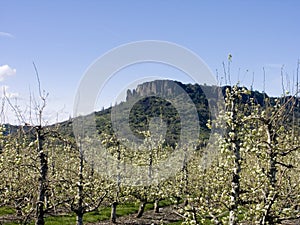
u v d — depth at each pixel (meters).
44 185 16.31
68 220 27.50
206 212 13.73
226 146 12.60
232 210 12.98
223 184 14.31
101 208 32.41
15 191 23.00
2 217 27.14
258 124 13.34
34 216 16.88
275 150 12.38
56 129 17.08
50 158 23.19
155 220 31.58
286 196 12.46
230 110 13.20
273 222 12.26
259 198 13.47
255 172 13.51
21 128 15.91
